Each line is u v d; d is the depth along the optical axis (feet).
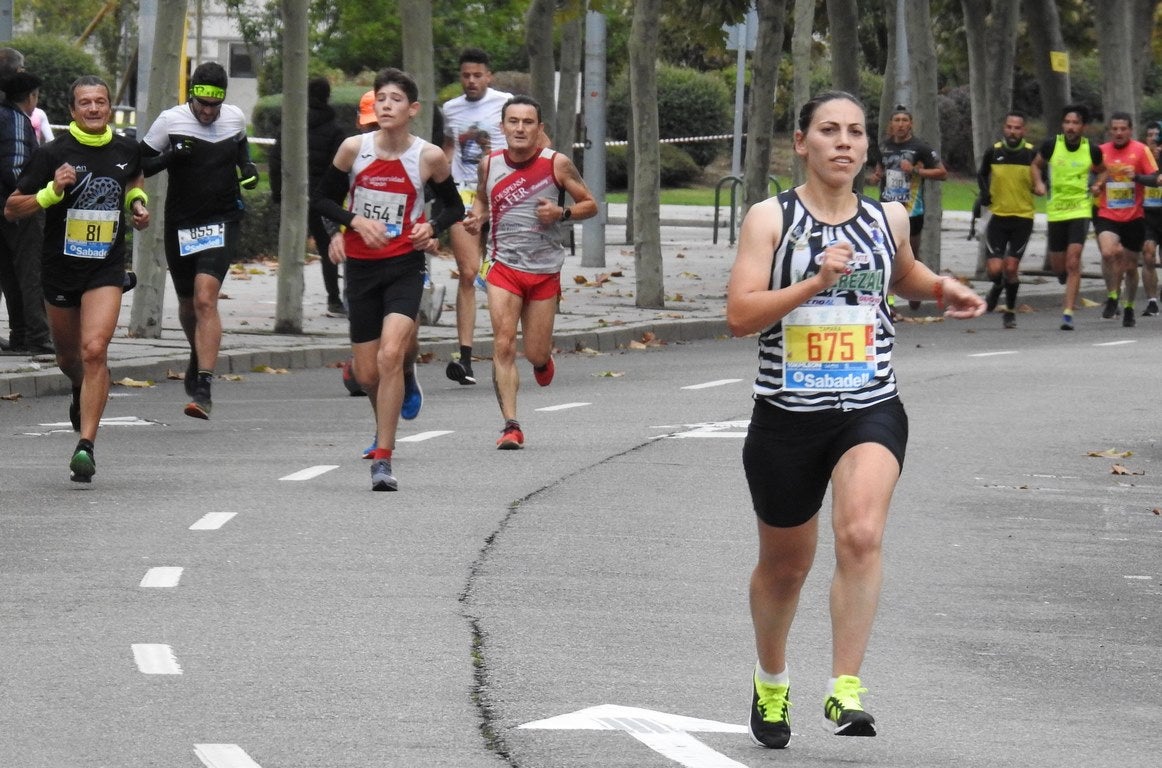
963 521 83.82
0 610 62.80
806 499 48.26
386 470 86.69
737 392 128.57
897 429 47.93
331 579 68.28
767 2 199.62
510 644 59.26
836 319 48.03
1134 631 64.13
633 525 79.82
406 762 46.60
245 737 48.65
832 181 48.24
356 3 380.37
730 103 490.90
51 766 45.98
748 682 55.52
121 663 56.13
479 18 388.98
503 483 89.61
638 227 189.78
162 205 149.59
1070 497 90.63
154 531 76.59
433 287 168.04
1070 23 313.53
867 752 48.73
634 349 164.76
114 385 129.39
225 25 434.71
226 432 106.73
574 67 219.00
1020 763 47.96
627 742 48.75
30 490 85.97
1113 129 184.03
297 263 158.61
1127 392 129.18
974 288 222.28
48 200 86.38
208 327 108.58
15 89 131.54
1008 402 123.54
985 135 240.73
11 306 135.33
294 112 156.97
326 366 147.74
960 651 60.70
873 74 487.61
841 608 46.39
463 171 138.10
